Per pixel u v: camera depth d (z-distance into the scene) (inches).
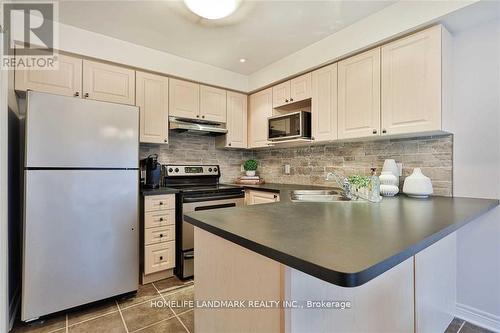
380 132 79.1
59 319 70.6
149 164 103.6
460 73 72.3
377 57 80.1
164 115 107.9
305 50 100.7
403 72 73.9
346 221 42.8
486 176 68.7
